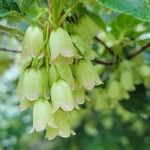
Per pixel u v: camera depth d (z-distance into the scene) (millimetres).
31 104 149
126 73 214
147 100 251
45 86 145
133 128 438
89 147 461
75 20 170
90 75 148
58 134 145
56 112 145
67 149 472
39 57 142
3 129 425
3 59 334
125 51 233
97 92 239
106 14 234
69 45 139
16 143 430
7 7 152
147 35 237
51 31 141
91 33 179
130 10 137
